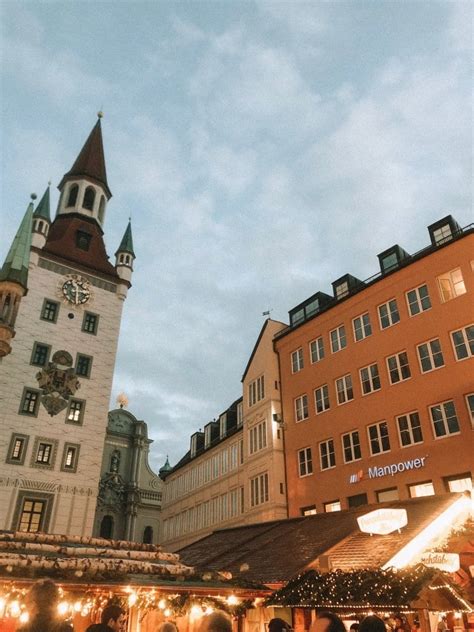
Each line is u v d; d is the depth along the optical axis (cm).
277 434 3067
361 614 1127
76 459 3556
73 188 4950
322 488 2667
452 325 2284
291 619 1391
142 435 6216
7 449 3312
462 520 1527
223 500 3672
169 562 1484
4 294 3456
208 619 358
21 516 3228
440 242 2523
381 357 2561
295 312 3422
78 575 1127
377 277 2728
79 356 3884
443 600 1053
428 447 2203
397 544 1348
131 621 1230
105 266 4450
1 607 1032
